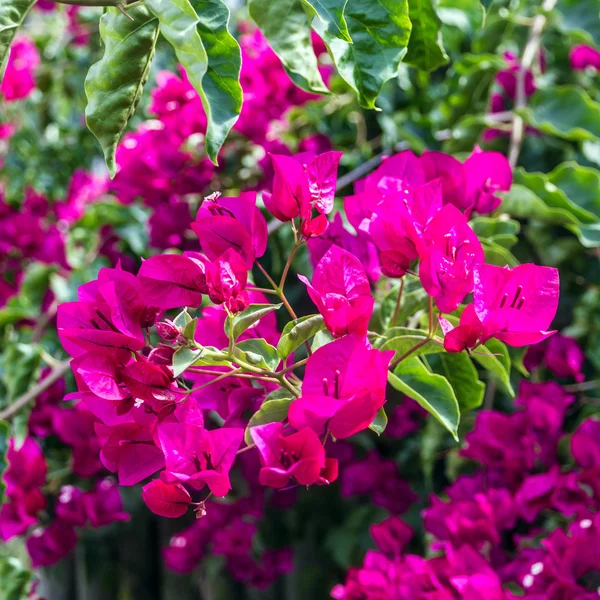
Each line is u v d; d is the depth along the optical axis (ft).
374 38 1.79
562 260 3.52
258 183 3.62
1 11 1.73
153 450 1.72
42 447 3.83
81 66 4.94
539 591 2.34
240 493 3.93
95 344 1.69
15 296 4.09
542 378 3.63
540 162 3.74
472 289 1.74
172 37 1.64
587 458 2.60
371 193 2.00
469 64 3.17
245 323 1.77
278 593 4.49
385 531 2.58
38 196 4.50
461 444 3.52
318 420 1.64
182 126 3.46
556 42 3.90
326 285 1.73
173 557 3.61
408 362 2.07
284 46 1.97
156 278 1.72
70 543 3.31
